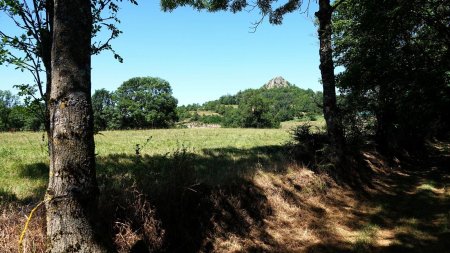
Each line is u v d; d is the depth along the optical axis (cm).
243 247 733
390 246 805
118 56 636
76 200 411
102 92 8081
